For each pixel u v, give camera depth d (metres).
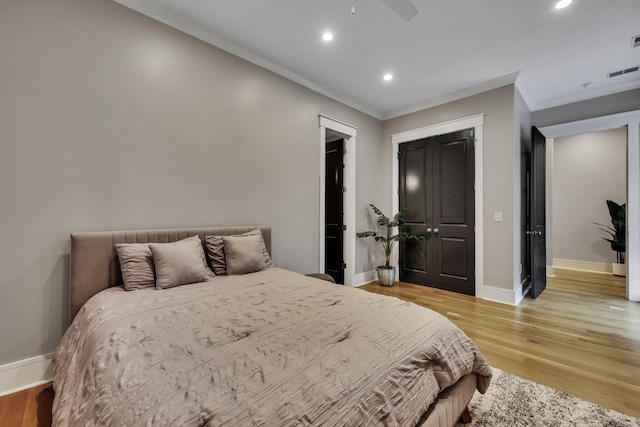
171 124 2.33
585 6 2.17
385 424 0.86
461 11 2.25
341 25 2.45
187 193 2.42
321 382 0.86
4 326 1.68
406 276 4.34
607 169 4.89
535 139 3.58
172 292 1.80
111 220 2.04
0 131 1.66
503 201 3.37
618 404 1.58
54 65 1.83
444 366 1.19
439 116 3.96
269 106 3.02
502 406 1.56
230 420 0.70
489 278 3.48
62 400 1.08
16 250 1.71
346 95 3.86
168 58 2.32
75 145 1.90
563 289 3.93
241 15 2.33
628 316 2.91
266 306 1.54
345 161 4.07
